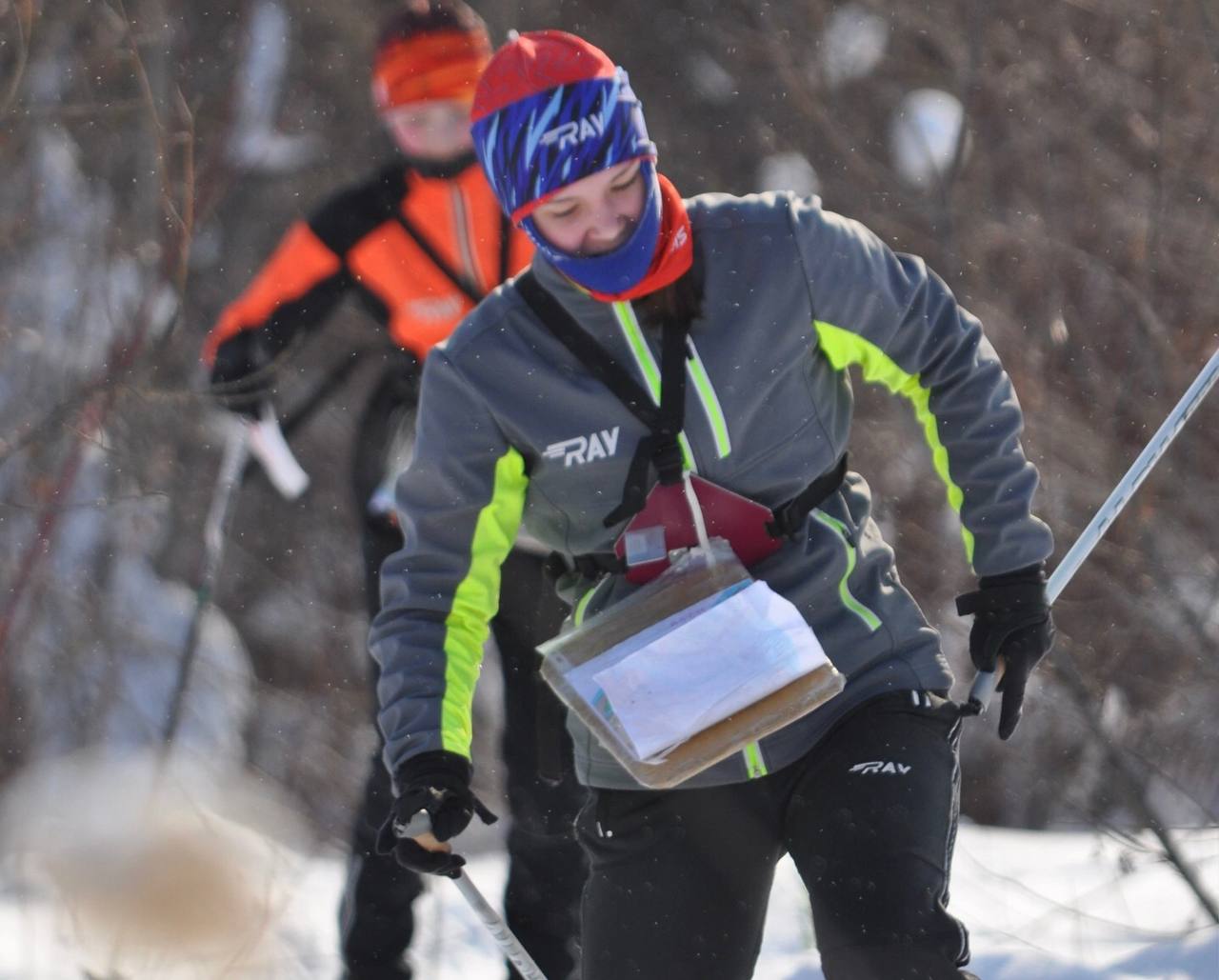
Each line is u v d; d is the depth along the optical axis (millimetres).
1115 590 29500
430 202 14422
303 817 29094
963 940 9062
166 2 36000
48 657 27516
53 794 23750
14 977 15570
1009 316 34344
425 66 14039
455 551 10016
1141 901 17359
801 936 15742
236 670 29375
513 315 9820
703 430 9742
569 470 9867
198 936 15930
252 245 35938
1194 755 28078
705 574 9867
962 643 32812
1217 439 31875
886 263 10070
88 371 27172
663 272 9484
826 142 39719
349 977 14281
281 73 38219
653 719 9461
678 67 42281
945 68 38406
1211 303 33781
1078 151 36000
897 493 33750
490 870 18938
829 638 10031
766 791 9984
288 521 34938
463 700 9961
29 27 27641
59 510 25922
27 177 29500
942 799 9664
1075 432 32375
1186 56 35406
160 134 23562
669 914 9859
